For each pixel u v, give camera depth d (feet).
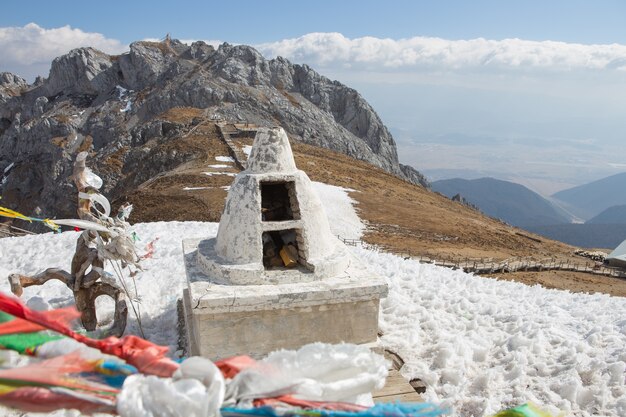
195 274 24.79
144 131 249.55
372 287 23.75
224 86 298.97
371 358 9.52
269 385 8.29
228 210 25.05
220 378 7.97
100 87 350.23
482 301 33.73
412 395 22.29
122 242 25.30
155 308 32.83
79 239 27.55
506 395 23.59
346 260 25.76
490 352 27.30
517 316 30.60
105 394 7.69
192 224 56.70
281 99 310.24
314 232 25.11
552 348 26.84
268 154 25.09
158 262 41.91
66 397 7.33
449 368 25.61
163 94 297.12
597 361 24.53
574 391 22.94
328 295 23.21
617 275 91.91
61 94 361.51
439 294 34.65
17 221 218.79
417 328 29.45
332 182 153.58
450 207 173.78
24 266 41.32
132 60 348.38
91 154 261.03
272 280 23.61
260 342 23.20
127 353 8.61
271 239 26.50
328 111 333.83
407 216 130.72
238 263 24.16
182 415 7.38
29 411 7.20
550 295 37.70
